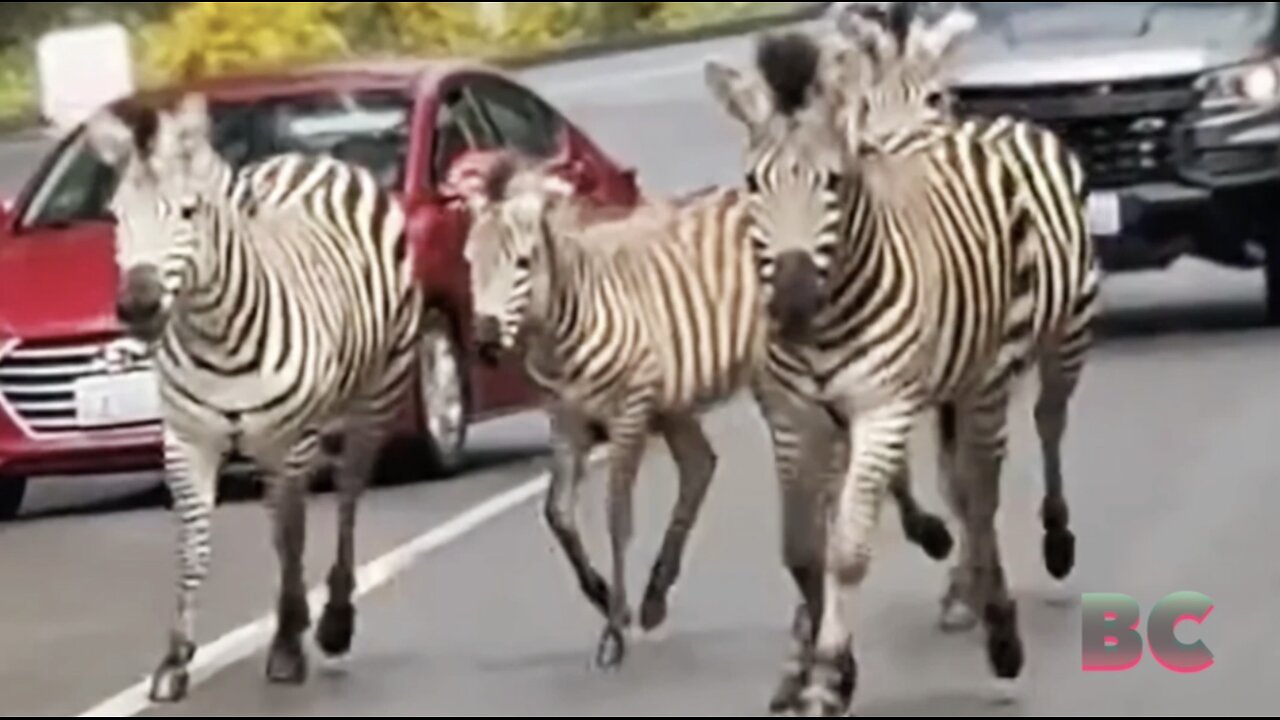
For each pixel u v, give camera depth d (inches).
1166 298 1043.3
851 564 486.3
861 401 486.9
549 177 558.9
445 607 602.2
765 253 470.0
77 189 772.0
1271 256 954.1
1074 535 652.1
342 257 558.3
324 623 554.9
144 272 504.1
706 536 667.4
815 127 469.4
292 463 539.2
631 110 1673.2
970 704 505.0
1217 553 630.5
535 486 749.3
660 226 569.9
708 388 566.9
